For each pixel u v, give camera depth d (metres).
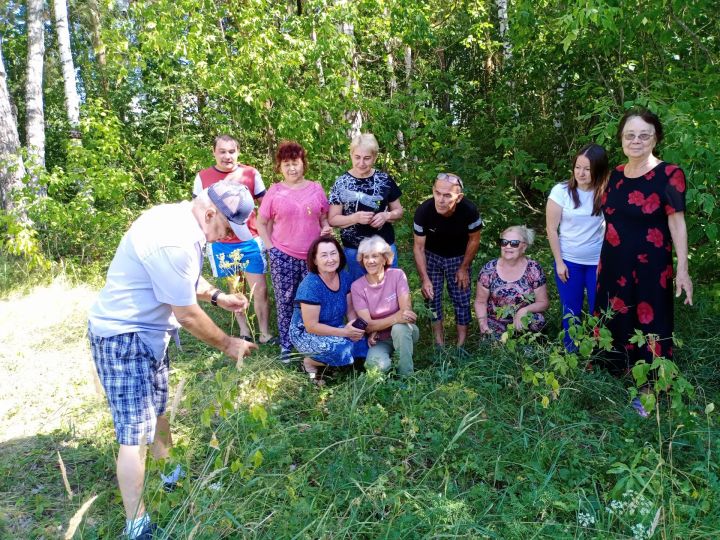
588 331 3.71
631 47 5.87
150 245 2.38
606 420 3.49
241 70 7.29
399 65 11.60
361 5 8.14
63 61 11.02
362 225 4.47
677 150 4.26
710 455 3.01
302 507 2.55
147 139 9.11
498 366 3.95
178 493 2.54
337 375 4.28
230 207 2.48
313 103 7.27
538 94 8.62
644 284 3.62
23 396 4.23
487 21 11.34
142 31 7.64
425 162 7.08
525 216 8.34
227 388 2.99
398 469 2.93
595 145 3.96
